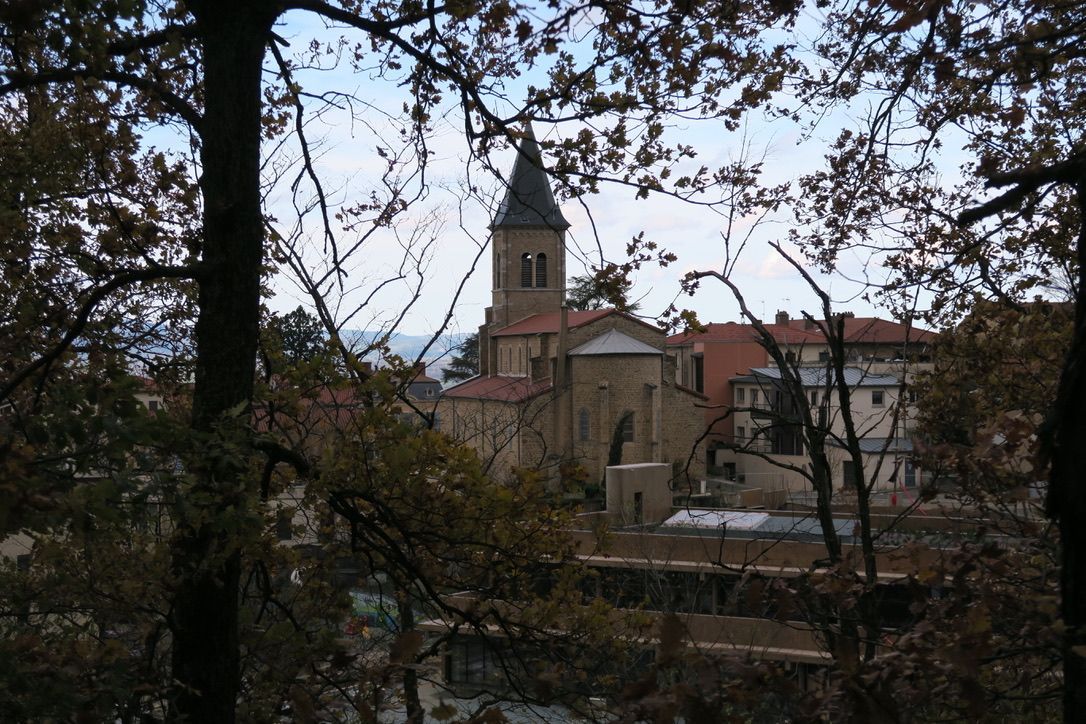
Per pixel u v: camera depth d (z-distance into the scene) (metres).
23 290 7.23
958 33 4.23
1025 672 5.97
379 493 6.63
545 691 5.27
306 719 5.57
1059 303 8.45
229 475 5.13
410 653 4.35
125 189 8.08
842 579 5.21
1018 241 8.67
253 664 6.81
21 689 4.68
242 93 6.11
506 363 80.38
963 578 4.52
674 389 67.19
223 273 6.07
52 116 7.38
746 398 69.38
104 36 5.13
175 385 8.77
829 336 7.08
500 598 7.30
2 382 6.37
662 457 66.38
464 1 6.37
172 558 5.68
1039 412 7.75
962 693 3.44
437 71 7.25
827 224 8.49
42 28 5.28
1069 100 7.34
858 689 3.39
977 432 5.08
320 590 7.75
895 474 7.32
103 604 6.29
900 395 7.64
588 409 65.81
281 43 7.02
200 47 7.44
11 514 3.63
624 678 7.06
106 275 6.09
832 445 10.38
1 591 6.05
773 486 54.53
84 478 4.32
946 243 8.55
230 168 6.07
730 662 3.41
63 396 4.03
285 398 7.00
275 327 9.09
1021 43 4.48
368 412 6.39
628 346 66.12
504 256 84.50
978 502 6.46
